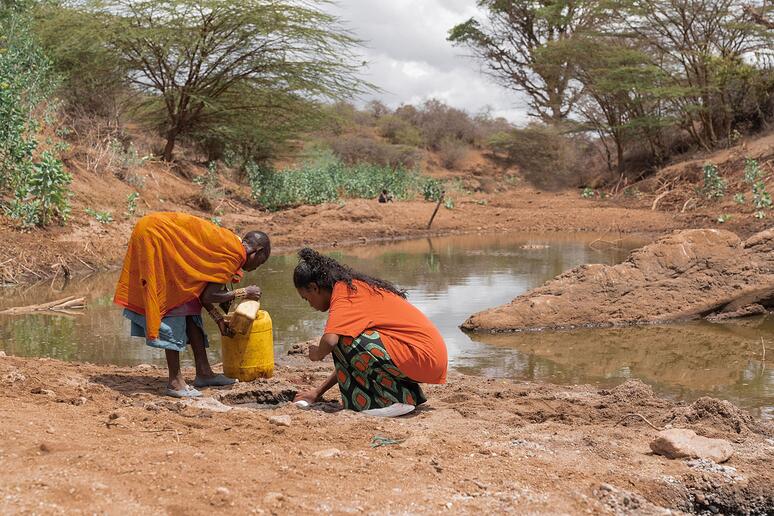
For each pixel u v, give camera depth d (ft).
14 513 9.83
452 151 170.30
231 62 84.99
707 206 86.99
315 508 10.96
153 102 88.17
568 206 105.29
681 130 131.85
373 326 17.39
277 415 16.43
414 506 11.37
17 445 12.46
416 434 15.39
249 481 11.75
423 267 49.16
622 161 137.18
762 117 114.21
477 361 25.79
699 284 33.91
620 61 124.47
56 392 16.96
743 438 16.22
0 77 49.49
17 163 49.49
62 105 74.43
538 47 141.38
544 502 11.96
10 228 46.06
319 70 86.02
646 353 26.94
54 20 76.02
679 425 17.01
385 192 98.17
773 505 13.74
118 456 12.26
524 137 164.86
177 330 18.37
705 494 13.61
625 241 67.67
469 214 88.94
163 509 10.48
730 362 25.68
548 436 15.83
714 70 113.60
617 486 13.28
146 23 79.71
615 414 18.53
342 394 17.85
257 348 20.36
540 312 31.60
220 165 97.60
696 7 114.11
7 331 29.37
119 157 69.72
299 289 18.13
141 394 18.02
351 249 61.72
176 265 18.10
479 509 11.50
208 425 15.15
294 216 76.07
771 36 111.34
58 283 41.73
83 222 52.21
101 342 27.55
